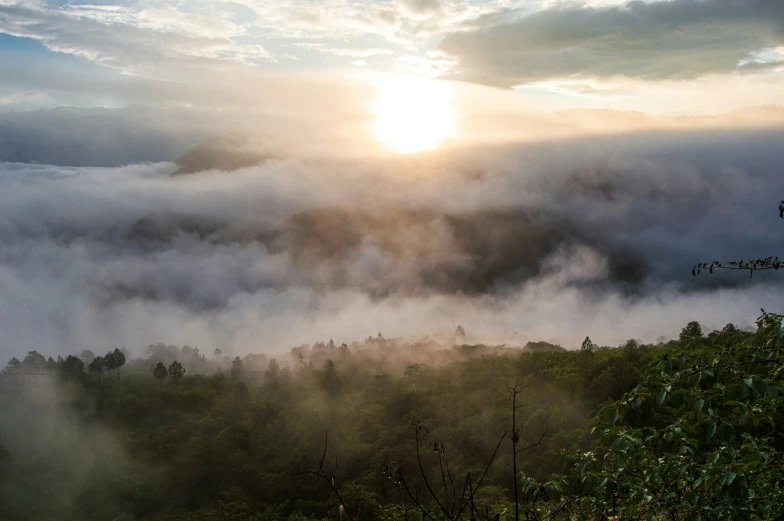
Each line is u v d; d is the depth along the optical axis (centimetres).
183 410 9369
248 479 5950
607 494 696
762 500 652
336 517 2441
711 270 754
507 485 3278
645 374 736
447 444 4409
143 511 5850
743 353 704
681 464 680
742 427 710
